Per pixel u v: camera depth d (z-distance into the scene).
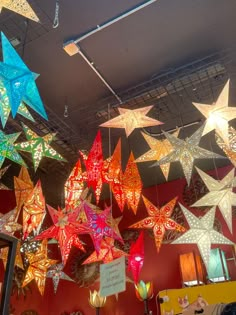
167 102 4.36
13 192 5.88
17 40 3.53
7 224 3.59
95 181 3.24
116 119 2.97
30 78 1.96
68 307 6.14
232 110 2.79
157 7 3.36
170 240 5.94
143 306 5.60
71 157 5.32
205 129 2.94
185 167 3.19
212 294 3.84
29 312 5.74
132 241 6.25
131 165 3.60
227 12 3.45
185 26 3.57
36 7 3.23
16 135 3.04
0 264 5.09
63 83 4.15
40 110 2.06
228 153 3.25
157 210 4.11
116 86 4.19
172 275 5.65
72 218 3.41
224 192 3.33
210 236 3.51
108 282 2.35
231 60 3.86
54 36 3.56
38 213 3.59
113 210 6.75
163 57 3.88
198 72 3.94
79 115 4.59
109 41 3.67
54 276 5.25
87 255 6.53
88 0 3.24
